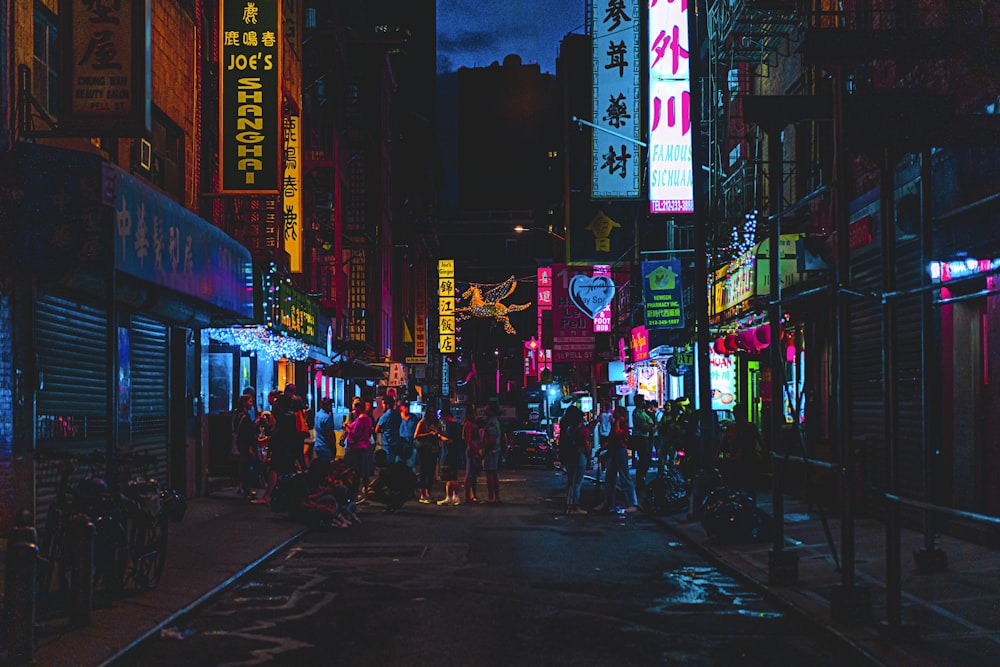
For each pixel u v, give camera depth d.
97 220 12.48
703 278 16.97
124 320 16.56
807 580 10.55
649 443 22.62
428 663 7.36
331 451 22.22
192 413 20.53
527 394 74.94
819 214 20.41
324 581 11.14
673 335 31.55
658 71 24.95
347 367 36.81
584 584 10.92
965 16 12.74
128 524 10.38
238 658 7.57
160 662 7.45
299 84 27.14
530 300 111.44
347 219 41.38
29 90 12.85
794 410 10.23
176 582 10.41
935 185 13.71
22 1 12.76
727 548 13.11
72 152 12.48
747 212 23.91
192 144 20.61
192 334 20.70
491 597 10.12
